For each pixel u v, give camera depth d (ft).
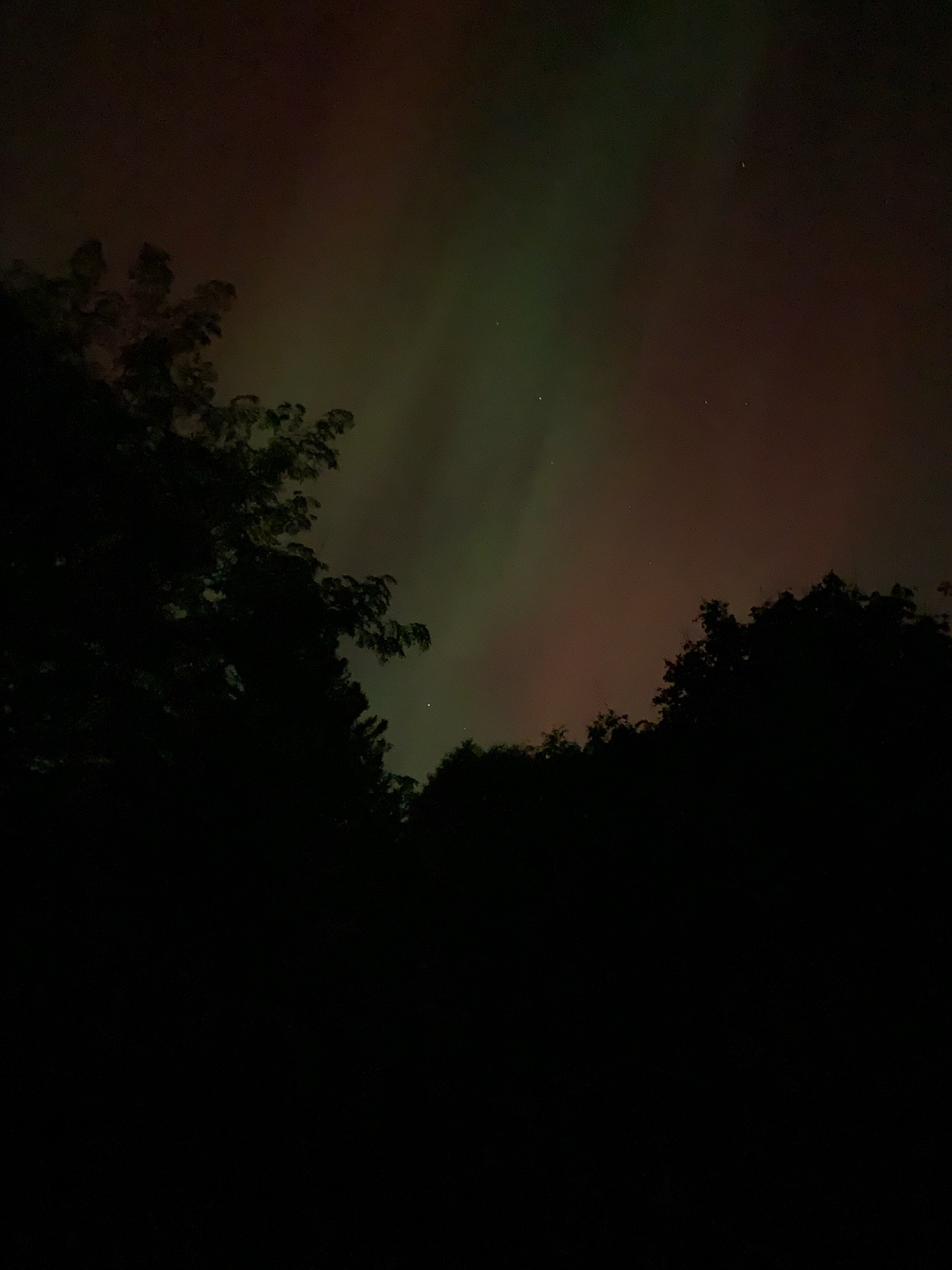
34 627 28.66
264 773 33.91
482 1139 20.04
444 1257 16.05
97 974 24.71
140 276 35.12
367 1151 19.74
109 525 29.66
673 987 28.14
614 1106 21.07
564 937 33.12
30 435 26.81
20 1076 20.76
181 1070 22.45
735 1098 20.72
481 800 67.82
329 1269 15.81
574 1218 16.87
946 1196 16.03
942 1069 20.45
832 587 45.21
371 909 35.09
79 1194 17.63
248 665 42.55
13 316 27.94
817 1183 17.01
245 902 30.45
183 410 37.22
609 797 43.68
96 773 30.94
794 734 38.01
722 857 34.42
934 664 40.09
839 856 33.09
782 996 26.08
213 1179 18.57
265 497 43.57
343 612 45.09
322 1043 24.79
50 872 26.71
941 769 35.27
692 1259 15.52
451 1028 26.11
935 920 28.86
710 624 49.39
